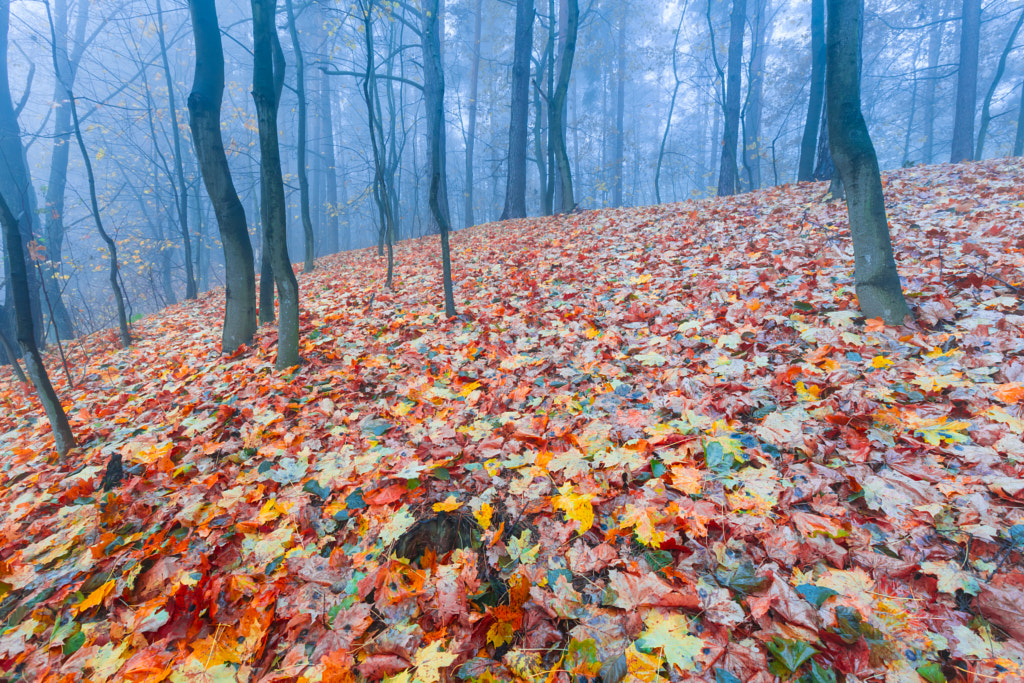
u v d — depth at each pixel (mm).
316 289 9336
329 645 1791
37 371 3508
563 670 1560
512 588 1838
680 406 2873
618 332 4262
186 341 7164
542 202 17812
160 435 3578
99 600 2096
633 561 1851
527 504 2252
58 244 12312
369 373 4273
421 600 1914
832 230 5758
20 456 3963
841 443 2293
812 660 1421
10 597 2277
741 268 5188
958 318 3275
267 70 4234
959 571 1581
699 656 1480
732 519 1907
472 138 22438
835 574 1650
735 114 14844
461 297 6309
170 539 2387
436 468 2561
